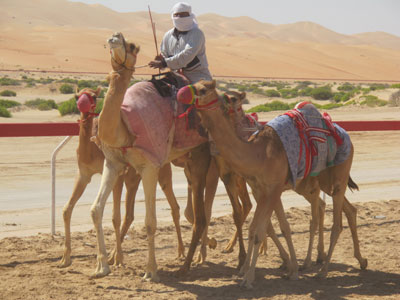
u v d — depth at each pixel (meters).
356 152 20.36
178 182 14.34
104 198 6.21
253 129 6.64
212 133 6.29
